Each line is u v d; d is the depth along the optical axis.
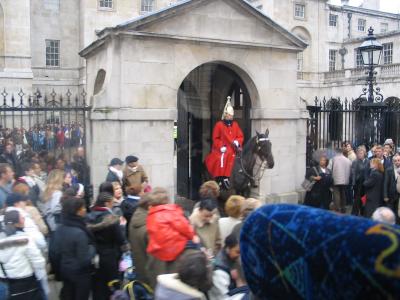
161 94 10.84
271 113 12.21
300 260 1.33
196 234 5.67
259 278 1.52
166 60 10.84
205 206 5.71
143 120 10.64
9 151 11.42
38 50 40.03
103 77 12.17
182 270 3.63
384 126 15.44
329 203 11.46
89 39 40.38
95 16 40.53
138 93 10.59
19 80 34.06
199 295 3.55
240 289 4.04
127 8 41.81
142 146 10.67
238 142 11.16
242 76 12.08
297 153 13.06
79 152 11.41
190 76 13.12
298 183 13.12
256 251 1.52
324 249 1.27
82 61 39.91
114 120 10.48
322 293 1.27
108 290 5.93
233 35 11.54
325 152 12.17
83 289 5.33
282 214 1.50
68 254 5.29
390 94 31.52
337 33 47.22
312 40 44.72
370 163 10.63
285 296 1.42
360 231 1.24
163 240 4.80
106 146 10.54
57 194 7.27
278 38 12.19
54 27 40.59
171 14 10.63
